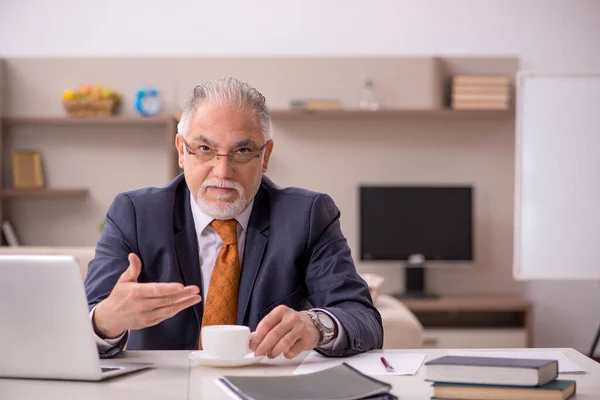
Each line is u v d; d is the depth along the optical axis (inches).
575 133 183.3
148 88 207.3
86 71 207.0
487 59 208.4
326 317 54.9
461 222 207.5
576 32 209.3
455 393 41.7
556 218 183.6
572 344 210.1
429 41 209.2
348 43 209.0
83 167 208.4
